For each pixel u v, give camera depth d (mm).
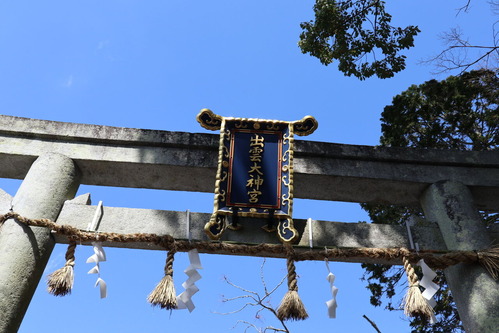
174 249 5266
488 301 5145
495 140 9367
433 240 5906
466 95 9547
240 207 5652
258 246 5320
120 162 6344
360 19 8703
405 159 6695
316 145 6711
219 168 5867
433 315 4719
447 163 6707
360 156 6668
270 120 6242
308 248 5449
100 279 5016
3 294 4836
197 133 6668
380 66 8961
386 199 6863
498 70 8977
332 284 5062
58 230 5289
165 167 6398
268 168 5973
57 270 4957
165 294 4820
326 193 6801
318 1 8820
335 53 8930
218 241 5371
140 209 5816
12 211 5391
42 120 6551
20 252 5141
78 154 6344
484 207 6973
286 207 5688
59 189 5895
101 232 5336
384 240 5797
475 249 5645
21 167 6383
